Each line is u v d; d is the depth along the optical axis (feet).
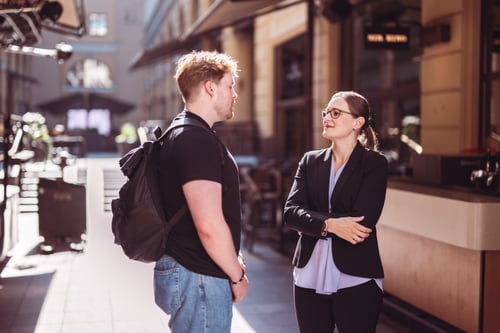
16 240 30.55
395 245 18.61
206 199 8.12
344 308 10.43
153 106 128.36
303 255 10.85
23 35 31.86
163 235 8.53
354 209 10.44
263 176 34.63
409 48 29.01
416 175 20.30
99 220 37.70
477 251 14.94
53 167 54.24
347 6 31.99
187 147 8.30
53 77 133.69
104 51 137.49
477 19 24.89
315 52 42.55
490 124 24.62
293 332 17.42
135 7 140.05
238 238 8.90
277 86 55.06
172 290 8.61
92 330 17.44
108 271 24.66
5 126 25.59
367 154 10.71
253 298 21.12
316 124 42.52
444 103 26.58
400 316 17.97
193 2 89.76
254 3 32.81
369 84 37.42
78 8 32.99
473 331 15.12
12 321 18.22
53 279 23.32
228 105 9.00
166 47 61.82
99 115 127.85
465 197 15.40
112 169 57.16
